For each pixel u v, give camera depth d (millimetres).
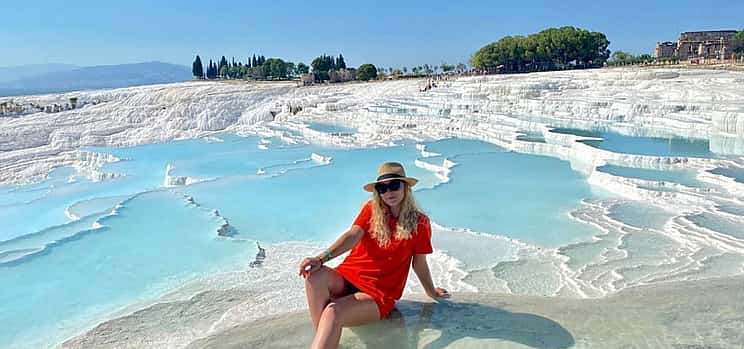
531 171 13766
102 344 4941
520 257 7355
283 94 50844
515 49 77875
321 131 25406
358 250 4020
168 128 40438
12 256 8234
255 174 15102
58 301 6574
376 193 3850
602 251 7484
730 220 8430
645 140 16859
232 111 44625
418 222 3961
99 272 7516
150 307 5793
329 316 3607
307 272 3734
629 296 4668
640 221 8859
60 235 9617
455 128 22438
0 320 6082
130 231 9461
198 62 117438
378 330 4020
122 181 17141
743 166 12359
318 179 14172
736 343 3752
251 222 10203
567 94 29047
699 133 18359
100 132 34594
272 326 4352
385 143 19922
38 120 38406
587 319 4207
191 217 10375
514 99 29438
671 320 4145
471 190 11695
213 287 6645
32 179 19109
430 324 4125
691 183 11172
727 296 4578
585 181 12438
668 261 6922
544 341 3836
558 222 9133
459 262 7133
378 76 80062
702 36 86625
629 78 33344
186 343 4922
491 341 3844
